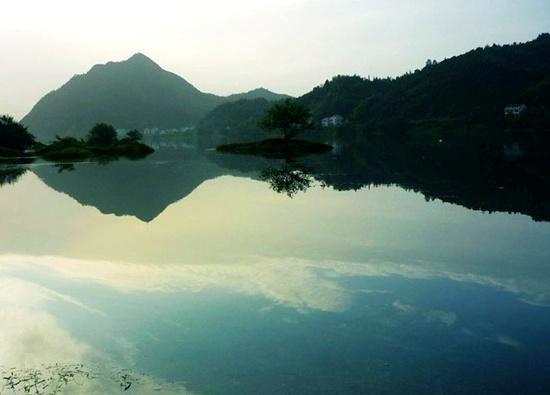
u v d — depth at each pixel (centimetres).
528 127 12544
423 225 1691
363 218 1852
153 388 653
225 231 1653
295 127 8506
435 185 2738
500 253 1296
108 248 1431
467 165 3925
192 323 862
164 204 2314
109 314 910
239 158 6022
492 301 951
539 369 691
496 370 691
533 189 2441
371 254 1306
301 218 1884
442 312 898
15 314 918
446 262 1220
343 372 690
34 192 2900
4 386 661
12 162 6488
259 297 986
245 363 717
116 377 681
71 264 1268
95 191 2875
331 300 962
